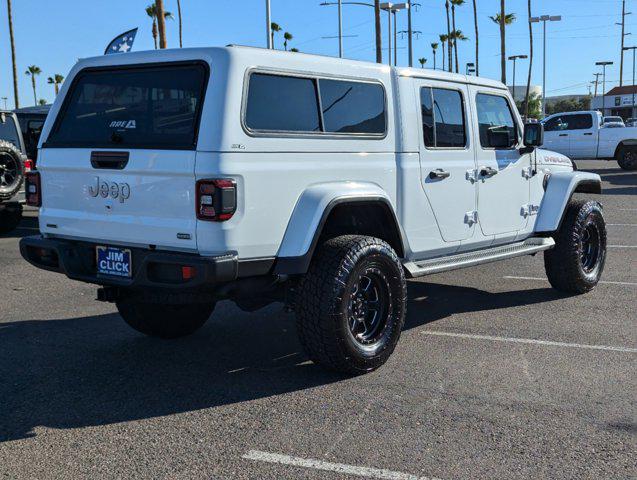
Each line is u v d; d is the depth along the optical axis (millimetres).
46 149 5094
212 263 4242
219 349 5766
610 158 24766
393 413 4348
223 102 4324
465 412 4355
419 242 5730
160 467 3672
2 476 3594
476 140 6297
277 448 3877
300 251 4645
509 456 3758
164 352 5691
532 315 6711
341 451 3830
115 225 4711
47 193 5141
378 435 4031
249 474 3584
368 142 5223
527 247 6844
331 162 4941
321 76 4934
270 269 4664
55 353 5680
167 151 4410
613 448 3850
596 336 5992
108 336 6191
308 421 4238
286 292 4957
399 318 5172
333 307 4703
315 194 4734
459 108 6148
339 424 4188
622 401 4527
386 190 5375
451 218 6020
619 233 12000
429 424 4176
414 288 7992
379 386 4816
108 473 3613
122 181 4656
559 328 6246
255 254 4520
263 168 4492
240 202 4371
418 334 6086
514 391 4711
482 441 3941
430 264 5801
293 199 4691
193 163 4305
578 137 24922
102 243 4875
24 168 12719
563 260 7289
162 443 3961
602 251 7695
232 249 4371
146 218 4559
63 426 4211
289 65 4719
